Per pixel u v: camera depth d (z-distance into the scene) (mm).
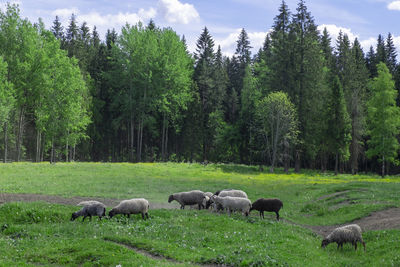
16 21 58625
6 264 11414
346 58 87750
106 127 87938
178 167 59344
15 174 39625
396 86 79625
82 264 11906
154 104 73812
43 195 26828
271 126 66625
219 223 17516
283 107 65500
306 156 76250
